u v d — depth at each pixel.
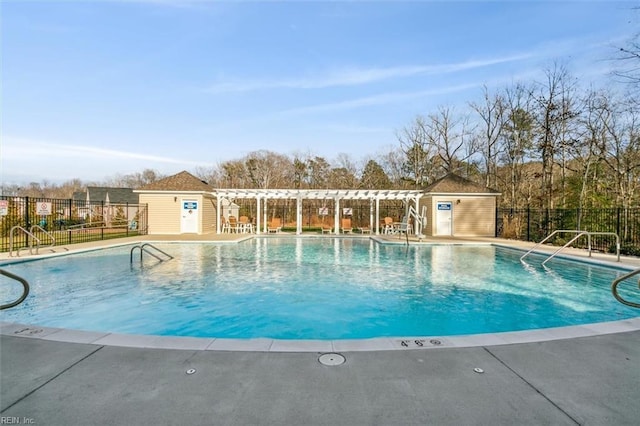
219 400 2.61
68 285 8.51
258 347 3.55
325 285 8.75
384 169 36.84
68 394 2.69
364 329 5.76
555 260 12.10
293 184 37.69
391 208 28.55
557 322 6.10
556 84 21.89
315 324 5.97
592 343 3.74
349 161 37.69
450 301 7.35
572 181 20.66
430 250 15.32
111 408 2.51
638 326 4.26
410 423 2.36
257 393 2.71
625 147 19.17
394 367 3.16
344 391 2.75
